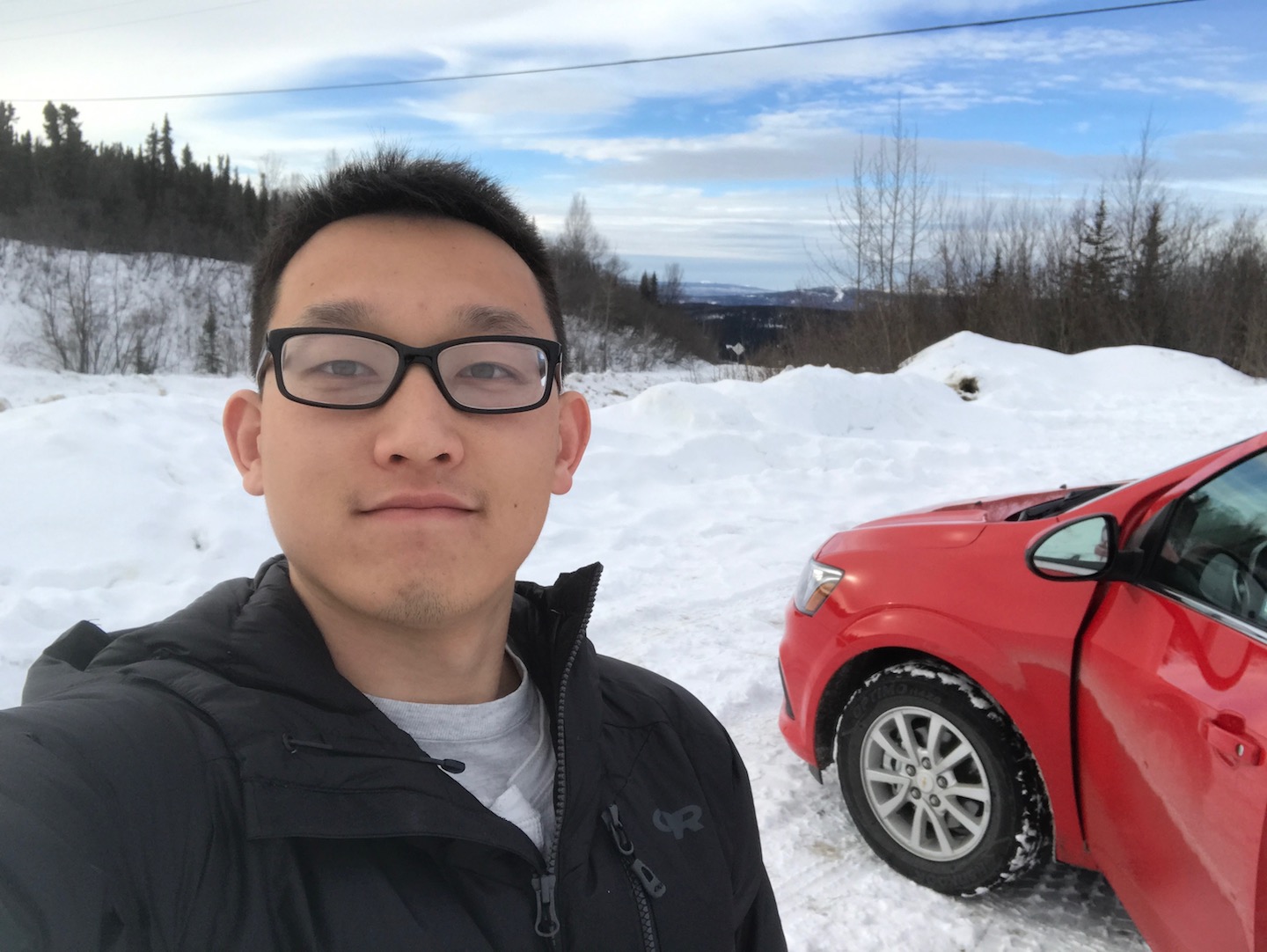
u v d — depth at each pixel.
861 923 2.62
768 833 3.11
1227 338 30.75
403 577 0.87
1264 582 1.92
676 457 9.23
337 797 0.83
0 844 0.66
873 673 2.98
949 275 32.59
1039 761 2.43
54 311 49.38
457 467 0.90
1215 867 1.80
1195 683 1.94
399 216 0.98
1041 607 2.48
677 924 1.04
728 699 4.17
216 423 7.79
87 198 67.50
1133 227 32.94
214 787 0.80
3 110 74.56
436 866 0.87
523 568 6.10
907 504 8.27
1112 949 2.49
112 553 5.52
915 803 2.76
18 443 6.38
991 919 2.62
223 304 57.84
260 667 0.89
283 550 0.92
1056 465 10.44
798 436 10.53
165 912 0.74
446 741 0.99
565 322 1.19
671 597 5.59
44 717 0.78
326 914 0.79
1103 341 32.00
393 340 0.90
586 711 1.08
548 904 0.92
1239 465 2.22
